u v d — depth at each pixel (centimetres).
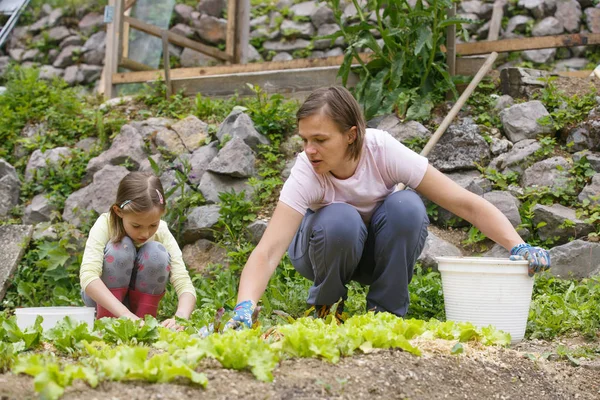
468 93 504
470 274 294
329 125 270
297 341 217
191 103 603
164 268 343
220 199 487
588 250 416
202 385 186
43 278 490
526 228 449
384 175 299
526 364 251
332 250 297
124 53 679
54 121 605
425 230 304
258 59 831
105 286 327
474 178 475
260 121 539
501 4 771
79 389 178
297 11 845
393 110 526
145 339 253
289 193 285
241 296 261
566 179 459
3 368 205
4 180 550
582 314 337
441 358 233
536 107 500
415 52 491
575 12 761
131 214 326
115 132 580
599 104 501
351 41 529
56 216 528
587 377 259
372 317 255
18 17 898
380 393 201
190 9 841
